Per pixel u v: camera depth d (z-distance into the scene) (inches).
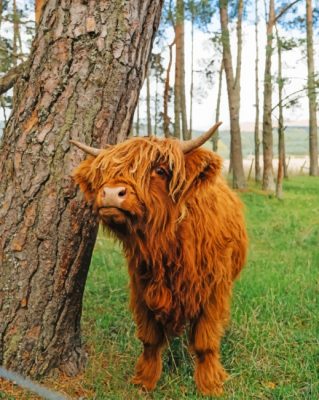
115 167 122.6
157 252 135.2
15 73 169.8
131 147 125.7
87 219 143.7
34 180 139.4
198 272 142.6
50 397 89.0
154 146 126.1
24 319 143.2
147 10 144.2
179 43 830.5
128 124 149.7
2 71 338.0
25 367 144.3
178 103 811.4
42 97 138.8
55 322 146.9
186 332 179.0
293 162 2199.8
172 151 126.4
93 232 147.3
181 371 160.9
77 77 138.0
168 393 150.0
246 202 691.4
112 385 151.0
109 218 121.0
